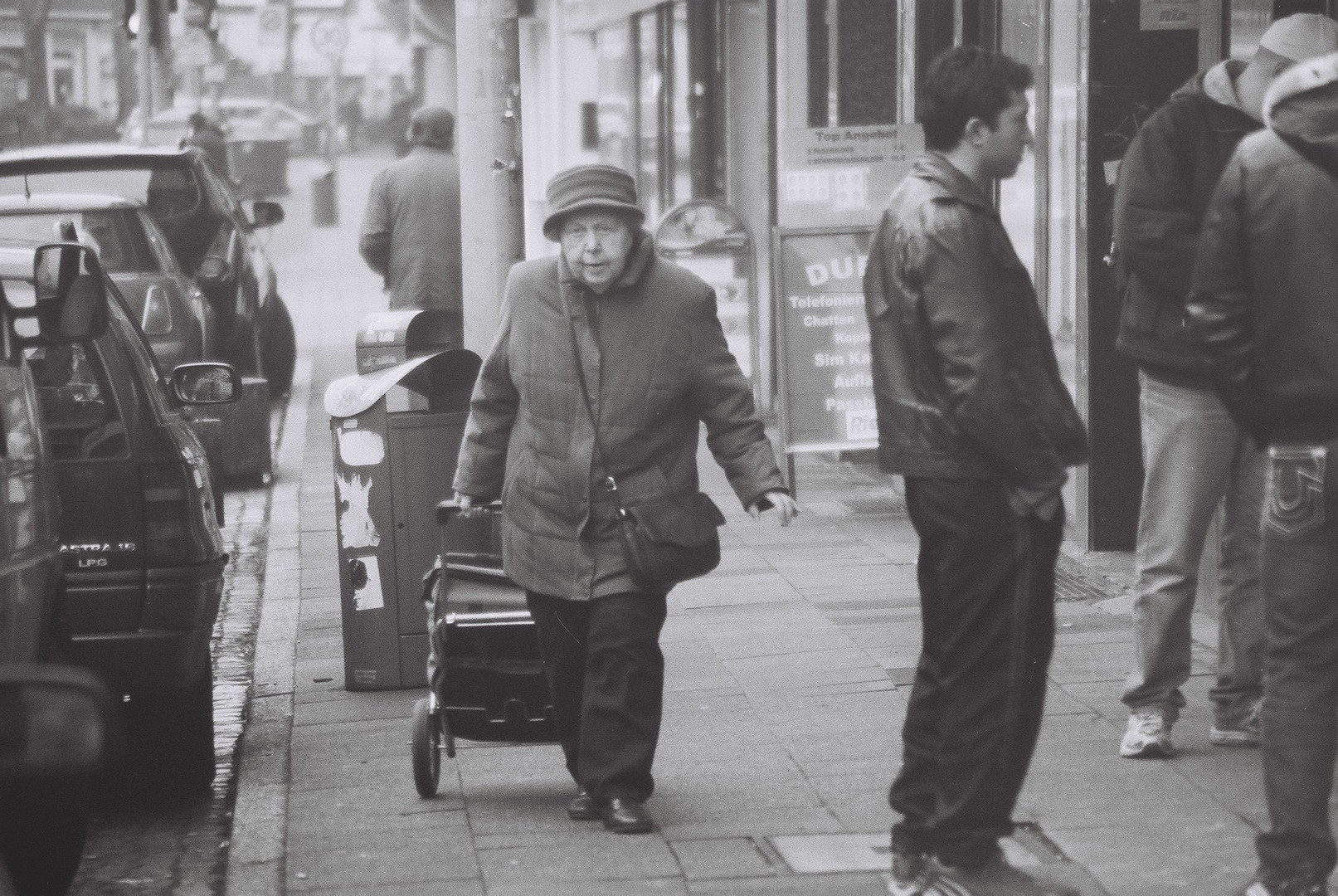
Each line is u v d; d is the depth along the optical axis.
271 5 91.19
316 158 98.62
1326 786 7.83
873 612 14.62
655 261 9.62
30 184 25.20
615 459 9.48
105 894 9.72
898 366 8.10
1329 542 7.74
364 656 13.05
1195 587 10.46
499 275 14.38
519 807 10.16
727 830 9.62
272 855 9.47
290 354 28.67
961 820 8.15
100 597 10.84
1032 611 8.09
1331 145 7.65
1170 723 10.55
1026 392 7.91
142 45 44.47
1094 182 16.08
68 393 10.96
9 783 8.30
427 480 12.94
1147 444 10.46
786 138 19.53
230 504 21.55
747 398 9.62
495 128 14.35
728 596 15.36
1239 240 7.82
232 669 14.52
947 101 8.05
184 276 22.73
